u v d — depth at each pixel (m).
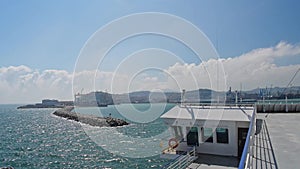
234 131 12.55
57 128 67.88
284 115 18.64
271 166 6.79
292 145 9.07
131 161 27.97
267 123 14.65
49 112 144.50
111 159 30.56
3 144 46.53
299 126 13.40
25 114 139.38
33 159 34.47
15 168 30.56
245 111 13.82
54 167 30.22
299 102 21.47
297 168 6.62
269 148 8.66
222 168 10.92
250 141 6.18
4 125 81.94
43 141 49.06
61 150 39.44
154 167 25.33
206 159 12.23
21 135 58.38
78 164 30.66
